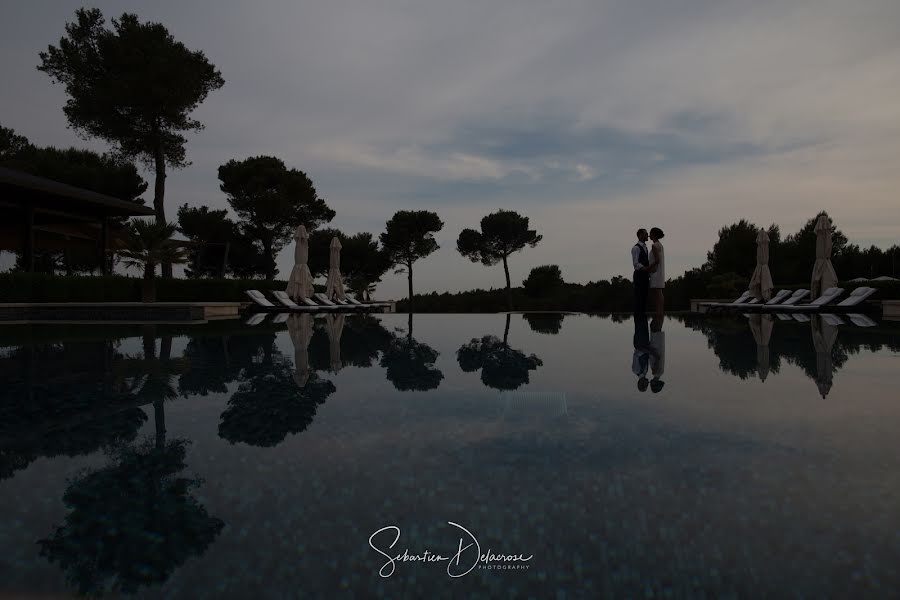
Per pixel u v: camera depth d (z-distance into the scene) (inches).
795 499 49.8
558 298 1213.1
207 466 61.1
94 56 778.8
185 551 40.5
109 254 868.6
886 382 116.3
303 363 158.4
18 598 33.9
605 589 34.8
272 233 1128.2
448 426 79.9
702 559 38.6
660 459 62.6
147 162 864.9
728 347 193.2
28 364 153.6
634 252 323.9
